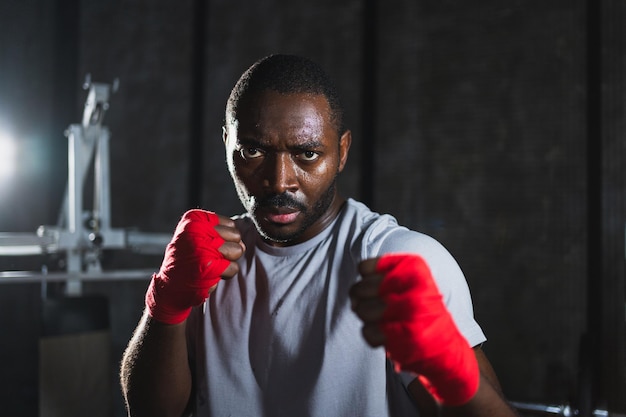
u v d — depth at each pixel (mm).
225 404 963
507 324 3457
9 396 3568
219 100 4547
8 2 4656
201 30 4594
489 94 3607
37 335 4070
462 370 705
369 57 3975
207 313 1025
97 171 3027
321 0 4227
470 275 3598
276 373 943
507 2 3572
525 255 3445
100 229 2988
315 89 910
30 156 4668
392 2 3938
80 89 4801
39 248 2896
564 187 3359
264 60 941
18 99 4668
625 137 3205
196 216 912
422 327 666
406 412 943
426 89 3809
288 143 891
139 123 4762
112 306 4566
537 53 3477
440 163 3746
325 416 906
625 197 3188
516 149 3514
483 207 3596
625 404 3053
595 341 3141
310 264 975
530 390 3344
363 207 1050
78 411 2725
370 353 913
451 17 3746
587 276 3248
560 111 3395
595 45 3291
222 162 4508
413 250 902
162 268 910
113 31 4824
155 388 975
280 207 909
